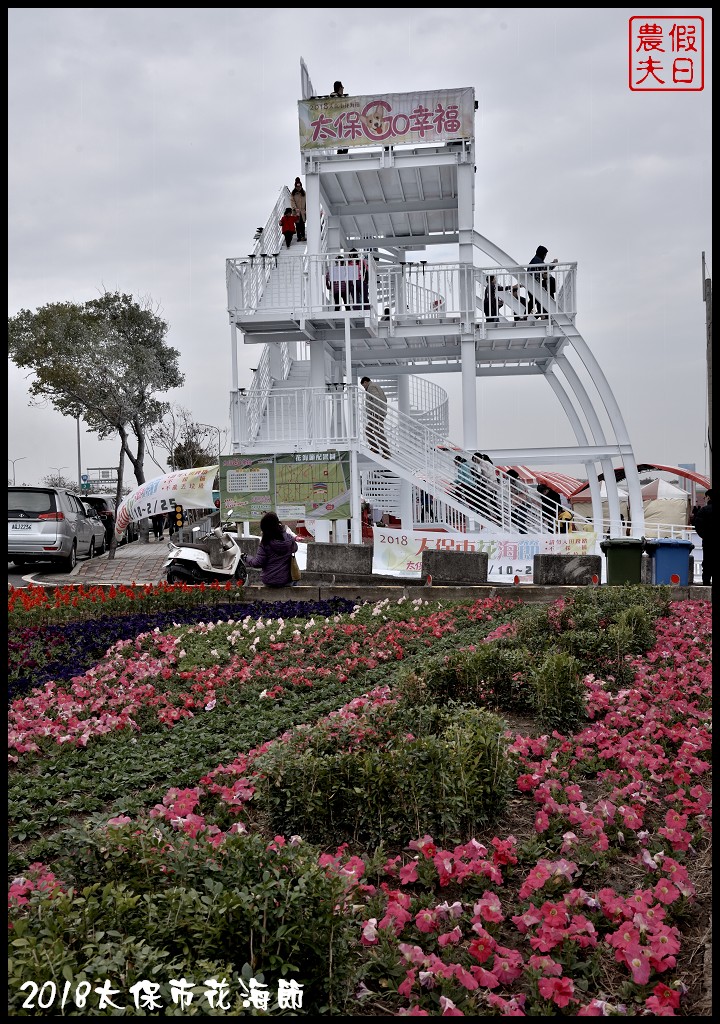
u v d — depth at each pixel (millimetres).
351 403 20812
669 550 16844
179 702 8711
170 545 18828
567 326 21547
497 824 5523
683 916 4363
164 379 47281
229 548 18766
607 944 4023
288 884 3580
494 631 11281
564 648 9516
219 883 3625
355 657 10453
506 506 20734
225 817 5520
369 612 13359
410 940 4055
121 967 3197
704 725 6879
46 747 7367
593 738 6922
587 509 32531
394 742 5676
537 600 15656
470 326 21766
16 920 3494
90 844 4227
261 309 20891
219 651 10742
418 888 4703
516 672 8195
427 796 5254
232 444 21125
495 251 22203
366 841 5246
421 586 17547
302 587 16203
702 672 8836
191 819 4828
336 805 5301
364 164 21172
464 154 20953
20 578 22672
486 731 5625
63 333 43594
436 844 5234
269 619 13359
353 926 3916
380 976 3768
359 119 20750
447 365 26594
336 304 20828
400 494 25078
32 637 12008
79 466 65688
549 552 19266
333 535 23922
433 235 25875
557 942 3920
